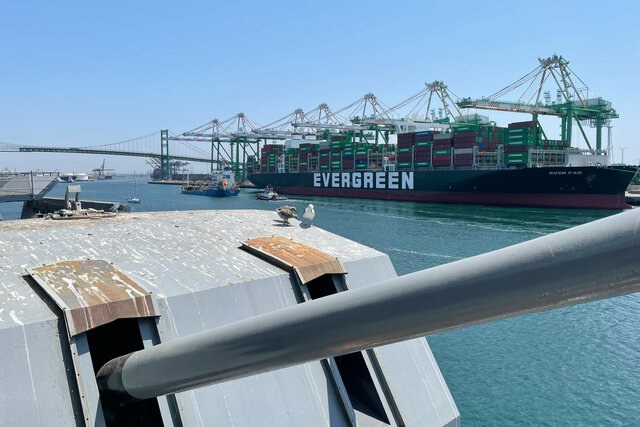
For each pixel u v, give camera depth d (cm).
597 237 169
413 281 215
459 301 200
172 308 659
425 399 798
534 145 7638
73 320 568
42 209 2192
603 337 2169
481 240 4778
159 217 1078
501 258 194
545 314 2462
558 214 6656
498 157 8112
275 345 263
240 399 647
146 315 622
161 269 757
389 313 218
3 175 1916
